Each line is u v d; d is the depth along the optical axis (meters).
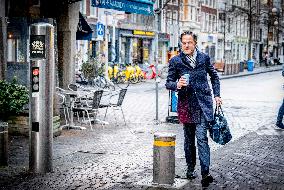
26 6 17.11
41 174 8.60
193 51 8.08
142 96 26.47
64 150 10.96
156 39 24.44
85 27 20.11
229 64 52.62
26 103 12.56
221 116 8.02
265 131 14.36
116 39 49.38
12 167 9.08
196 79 7.96
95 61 31.72
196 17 68.88
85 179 8.38
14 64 14.27
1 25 13.98
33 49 8.52
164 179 7.92
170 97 17.94
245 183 8.24
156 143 7.91
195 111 7.94
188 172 8.39
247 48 91.31
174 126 15.23
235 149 11.30
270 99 25.64
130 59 52.72
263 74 58.12
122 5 16.78
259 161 10.02
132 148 11.41
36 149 8.62
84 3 43.28
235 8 81.31
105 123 15.47
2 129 9.05
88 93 14.66
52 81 8.59
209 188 7.84
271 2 97.50
